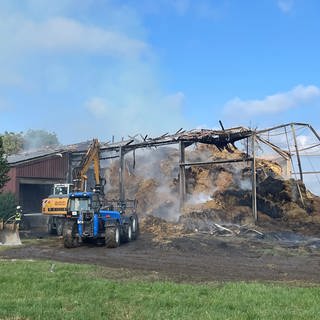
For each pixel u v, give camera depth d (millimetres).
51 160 41719
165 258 18516
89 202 23266
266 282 12719
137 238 26094
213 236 25797
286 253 19781
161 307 8891
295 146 30438
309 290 10648
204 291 10414
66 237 22734
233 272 14820
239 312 8383
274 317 8031
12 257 19141
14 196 35062
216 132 31297
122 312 8445
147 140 35344
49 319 7910
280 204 31375
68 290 10570
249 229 27203
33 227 38594
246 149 31594
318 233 27094
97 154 32750
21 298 9672
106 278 12781
